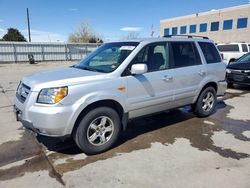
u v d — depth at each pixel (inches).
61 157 144.9
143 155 145.7
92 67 168.7
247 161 137.9
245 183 116.6
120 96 149.9
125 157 143.6
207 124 201.2
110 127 151.8
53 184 117.6
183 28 1926.7
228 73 356.8
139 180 119.8
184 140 168.1
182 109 244.2
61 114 128.6
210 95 217.5
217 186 114.4
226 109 247.9
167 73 175.3
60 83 132.0
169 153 148.1
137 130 187.8
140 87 159.5
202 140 167.9
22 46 1071.6
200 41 207.2
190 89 194.2
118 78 149.8
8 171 130.0
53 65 952.9
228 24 1577.3
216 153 147.9
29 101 132.7
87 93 136.9
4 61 1037.2
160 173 125.8
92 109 142.8
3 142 167.0
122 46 170.4
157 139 170.2
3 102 288.5
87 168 131.7
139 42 165.8
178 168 130.5
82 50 1240.2
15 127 196.5
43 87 131.0
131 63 156.6
